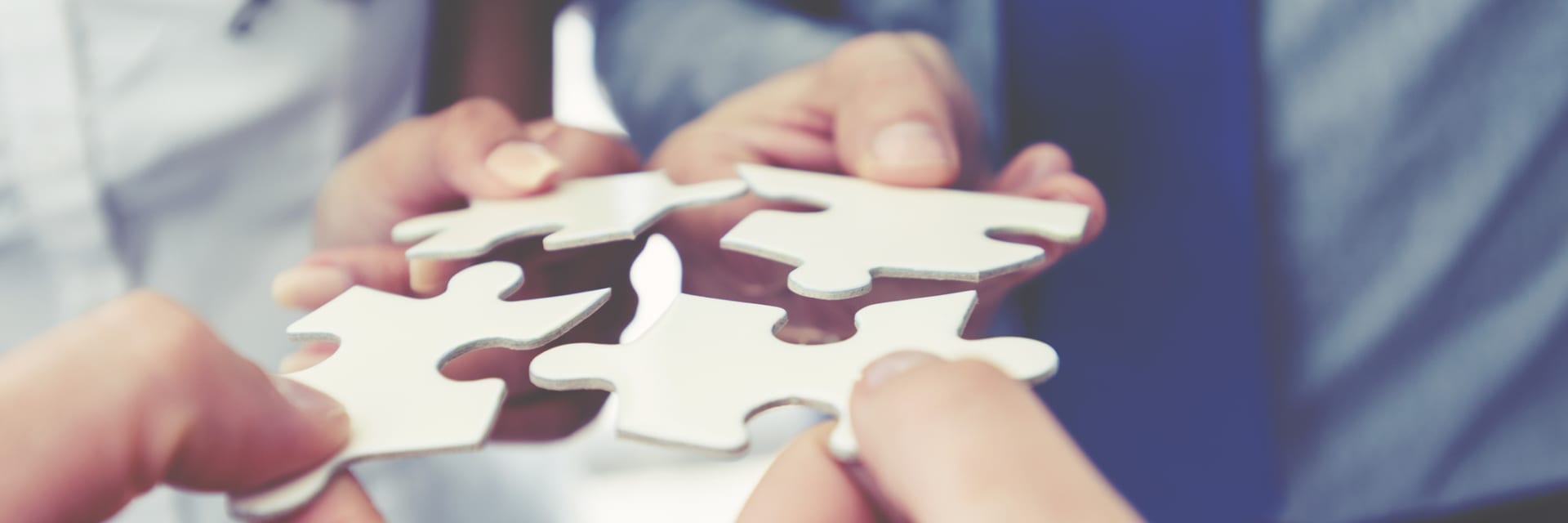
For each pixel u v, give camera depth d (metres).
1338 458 0.39
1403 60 0.37
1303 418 0.39
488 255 0.35
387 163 0.38
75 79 0.41
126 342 0.27
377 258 0.35
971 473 0.25
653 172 0.38
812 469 0.28
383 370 0.30
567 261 0.35
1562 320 0.38
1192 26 0.37
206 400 0.27
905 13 0.42
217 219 0.44
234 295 0.44
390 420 0.29
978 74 0.40
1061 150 0.37
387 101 0.45
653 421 0.29
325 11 0.43
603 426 0.61
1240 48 0.36
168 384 0.27
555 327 0.31
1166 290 0.38
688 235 0.37
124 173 0.42
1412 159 0.38
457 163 0.37
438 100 0.46
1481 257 0.38
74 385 0.26
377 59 0.44
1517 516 0.40
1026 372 0.29
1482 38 0.37
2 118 0.41
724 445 0.28
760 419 0.61
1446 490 0.39
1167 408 0.38
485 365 0.33
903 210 0.35
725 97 0.42
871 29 0.43
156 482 0.27
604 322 0.33
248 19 0.42
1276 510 0.39
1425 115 0.37
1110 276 0.38
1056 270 0.38
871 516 0.28
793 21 0.42
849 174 0.37
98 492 0.27
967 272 0.33
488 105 0.39
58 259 0.42
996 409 0.26
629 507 0.58
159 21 0.42
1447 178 0.38
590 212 0.36
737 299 0.35
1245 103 0.37
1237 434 0.38
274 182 0.44
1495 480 0.39
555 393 0.34
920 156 0.36
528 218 0.36
